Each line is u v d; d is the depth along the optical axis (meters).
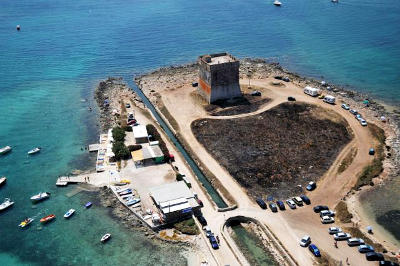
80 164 131.88
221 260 91.31
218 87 167.62
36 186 121.62
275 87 186.50
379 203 110.62
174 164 128.75
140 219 105.75
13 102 179.88
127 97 182.00
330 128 147.75
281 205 107.50
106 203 112.94
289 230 100.19
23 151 140.88
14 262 95.12
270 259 93.12
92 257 95.62
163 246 97.62
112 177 122.50
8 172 128.88
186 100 175.00
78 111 171.00
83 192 117.75
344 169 124.19
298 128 147.62
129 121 154.38
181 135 146.00
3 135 151.62
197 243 97.06
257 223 103.25
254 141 140.00
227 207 108.50
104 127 156.00
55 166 131.38
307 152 133.00
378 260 90.69
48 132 153.88
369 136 143.38
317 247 94.56
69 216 108.19
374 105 171.00
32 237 102.38
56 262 94.75
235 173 123.00
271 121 152.62
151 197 112.25
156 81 199.62
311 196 112.56
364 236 97.75
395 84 194.00
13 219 108.62
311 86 189.25
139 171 125.12
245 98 172.88
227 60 172.38
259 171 123.56
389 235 99.38
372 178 120.81
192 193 109.81
